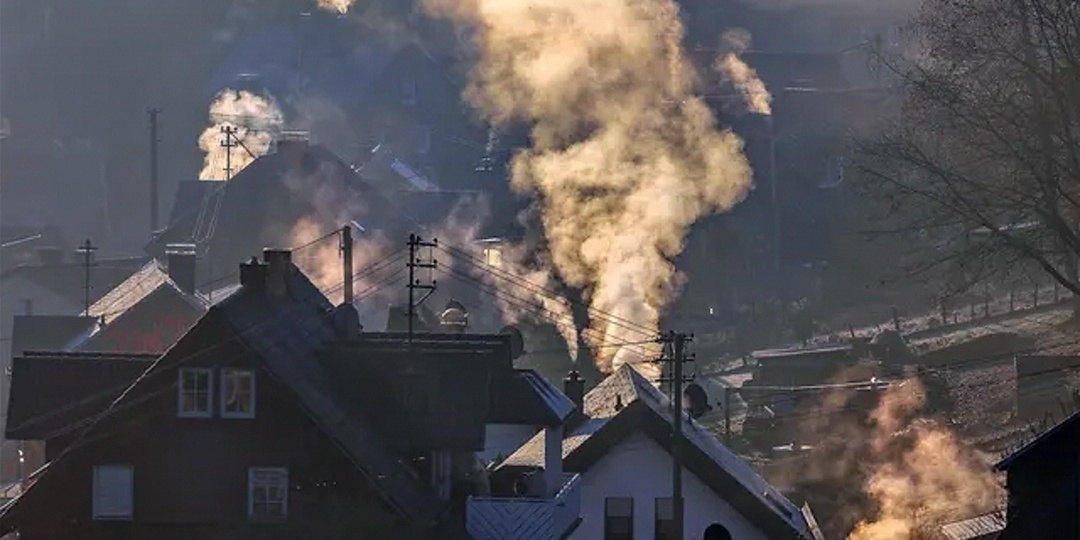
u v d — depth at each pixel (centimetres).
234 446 12962
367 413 13550
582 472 15038
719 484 15050
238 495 12962
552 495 13925
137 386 13012
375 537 12825
